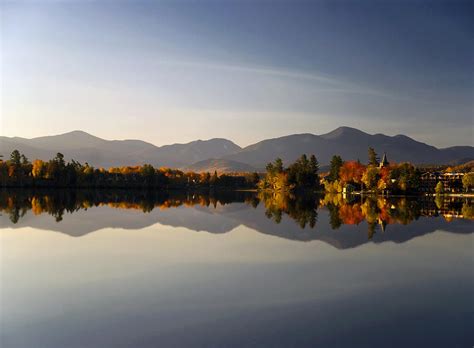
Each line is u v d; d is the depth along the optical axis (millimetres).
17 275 31312
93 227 60000
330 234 55344
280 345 19188
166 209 99938
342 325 21672
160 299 25562
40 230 55719
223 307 24156
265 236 53188
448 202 147750
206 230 59188
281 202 142750
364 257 39562
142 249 42594
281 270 33594
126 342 19422
